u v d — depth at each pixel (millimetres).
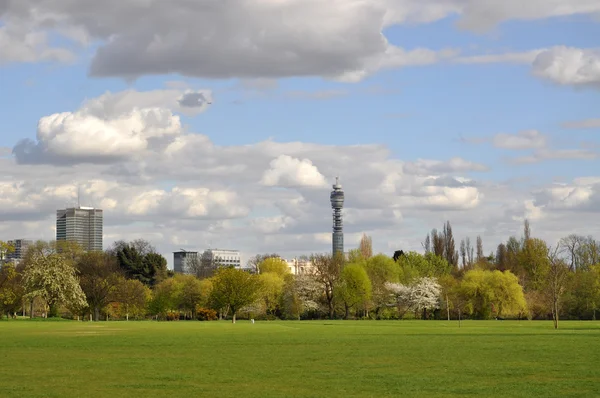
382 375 51938
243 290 183250
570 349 75062
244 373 53406
